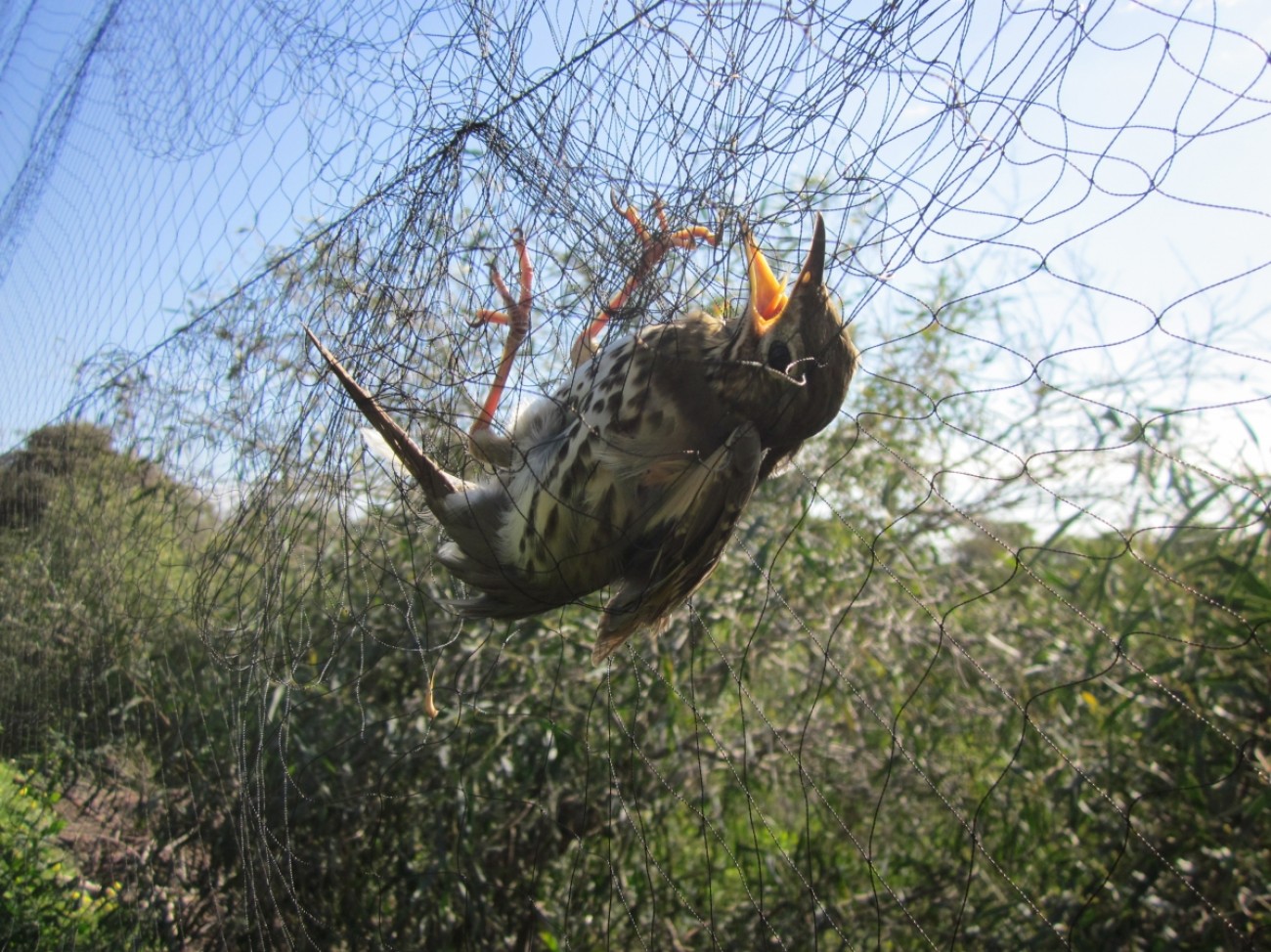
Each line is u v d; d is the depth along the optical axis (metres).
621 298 0.27
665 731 0.58
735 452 0.29
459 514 0.31
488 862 0.57
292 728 0.51
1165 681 0.50
